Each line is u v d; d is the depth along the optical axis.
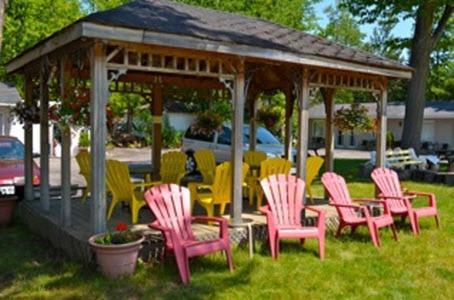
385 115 8.08
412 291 4.46
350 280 4.72
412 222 6.68
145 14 5.68
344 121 8.46
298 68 6.61
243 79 5.81
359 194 10.09
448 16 14.59
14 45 16.67
